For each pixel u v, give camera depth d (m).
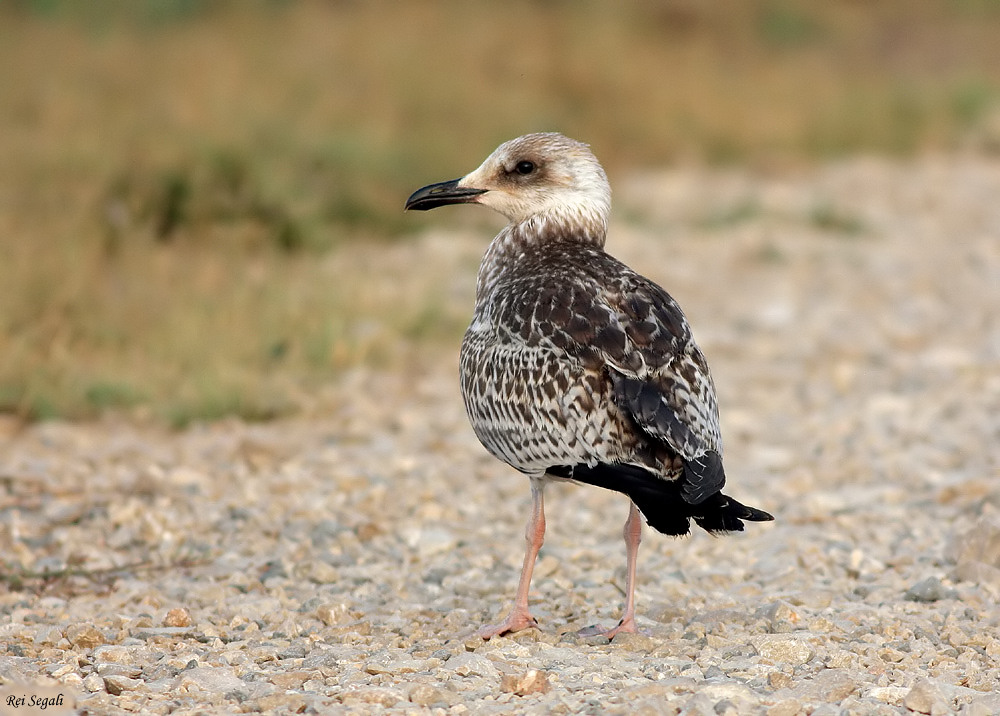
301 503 11.42
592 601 9.41
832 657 7.79
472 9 33.28
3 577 9.68
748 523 11.01
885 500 11.48
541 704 6.98
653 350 7.85
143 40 27.75
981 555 9.71
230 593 9.51
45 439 12.93
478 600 9.39
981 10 46.66
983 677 7.55
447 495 11.80
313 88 26.12
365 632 8.57
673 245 23.05
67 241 16.97
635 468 7.64
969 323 17.89
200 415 13.74
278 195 20.22
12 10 29.23
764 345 16.84
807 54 39.91
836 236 24.06
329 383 14.91
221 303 15.97
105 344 15.09
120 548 10.46
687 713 6.84
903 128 33.78
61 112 22.02
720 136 30.92
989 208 26.72
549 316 8.13
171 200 19.58
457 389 15.01
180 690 7.30
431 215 23.45
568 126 29.17
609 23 34.84
